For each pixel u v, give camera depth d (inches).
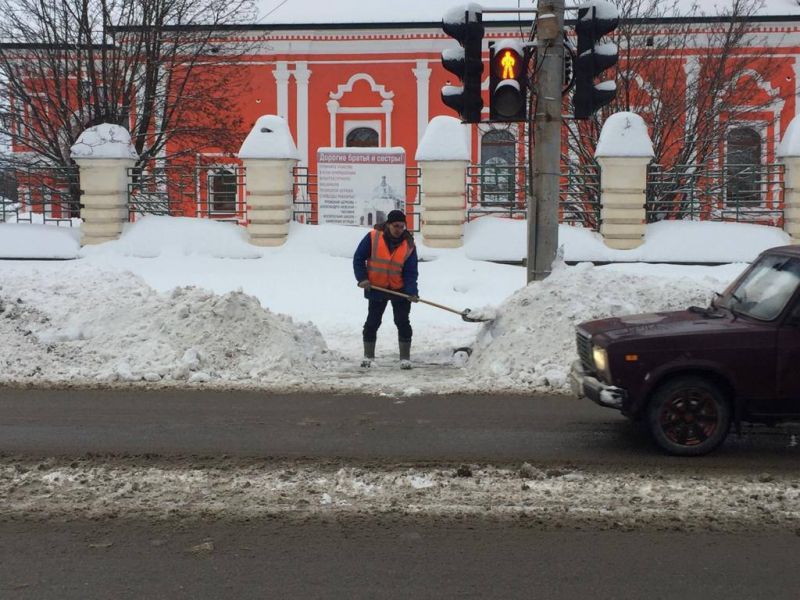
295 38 1246.3
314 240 786.2
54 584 195.3
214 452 294.7
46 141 957.8
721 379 290.7
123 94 955.3
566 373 401.7
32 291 516.4
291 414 350.0
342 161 797.9
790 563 206.7
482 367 431.2
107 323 470.9
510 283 714.2
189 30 990.4
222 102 1036.5
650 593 191.5
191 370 419.8
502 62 434.3
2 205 856.9
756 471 275.4
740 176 843.4
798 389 285.9
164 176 900.6
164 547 215.3
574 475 269.1
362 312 634.2
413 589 192.9
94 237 799.1
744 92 1005.2
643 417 295.0
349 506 243.0
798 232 786.2
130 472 272.2
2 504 244.2
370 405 367.6
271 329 452.4
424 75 1242.6
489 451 296.8
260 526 228.7
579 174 829.2
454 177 772.6
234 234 794.2
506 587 194.1
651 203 818.2
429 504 244.7
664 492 254.1
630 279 456.4
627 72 907.4
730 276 717.3
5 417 342.3
